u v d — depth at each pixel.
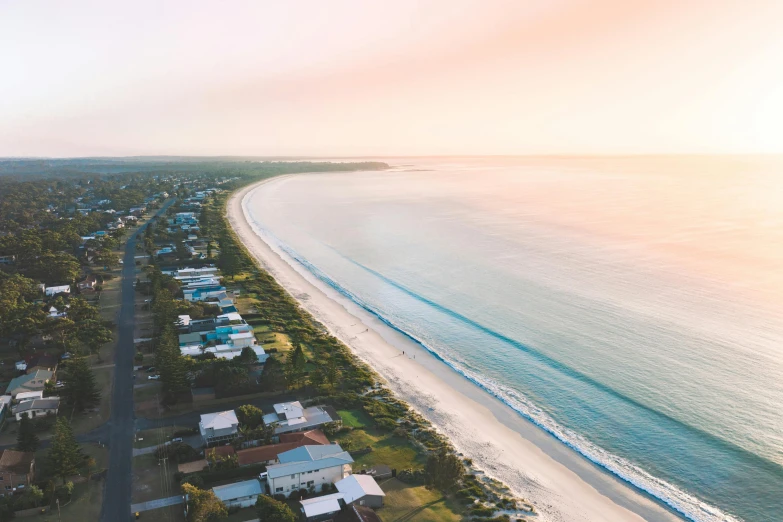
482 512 82.31
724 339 142.50
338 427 105.88
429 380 129.00
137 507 82.62
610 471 93.50
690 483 89.12
